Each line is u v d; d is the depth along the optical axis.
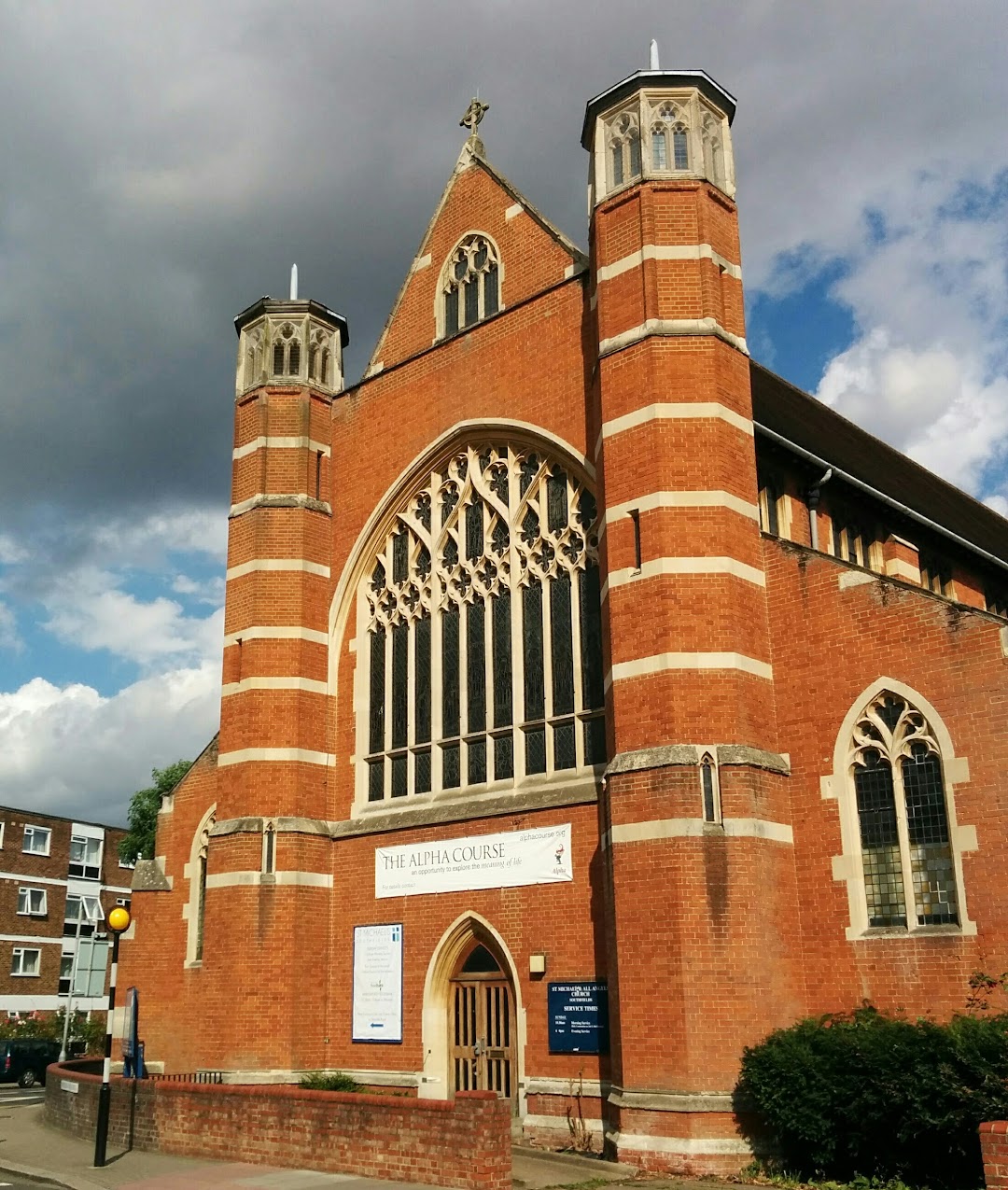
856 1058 14.65
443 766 22.97
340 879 23.84
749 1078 15.77
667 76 20.84
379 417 25.86
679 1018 16.41
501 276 24.27
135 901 28.14
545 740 21.28
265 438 26.44
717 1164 15.65
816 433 26.77
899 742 17.38
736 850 17.06
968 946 16.08
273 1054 22.31
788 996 17.08
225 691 25.28
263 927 23.05
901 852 17.05
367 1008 22.52
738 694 17.89
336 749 24.91
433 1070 21.16
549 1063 19.28
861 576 18.20
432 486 24.62
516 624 22.22
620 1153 16.47
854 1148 14.58
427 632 24.08
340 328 27.83
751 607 18.73
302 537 25.66
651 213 20.12
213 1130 18.25
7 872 59.72
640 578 18.56
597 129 21.39
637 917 17.19
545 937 19.88
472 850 21.42
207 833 27.69
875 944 16.94
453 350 24.50
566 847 19.97
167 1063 26.42
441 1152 14.78
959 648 16.97
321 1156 16.39
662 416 19.03
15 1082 44.44
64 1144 20.45
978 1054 13.53
